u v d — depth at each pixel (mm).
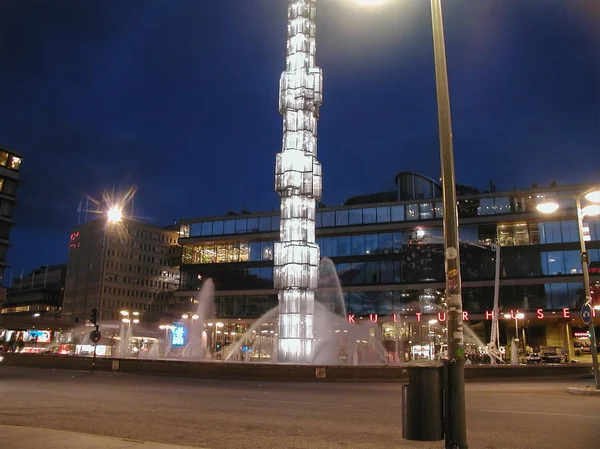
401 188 83750
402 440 10734
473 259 70250
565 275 65938
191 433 11469
